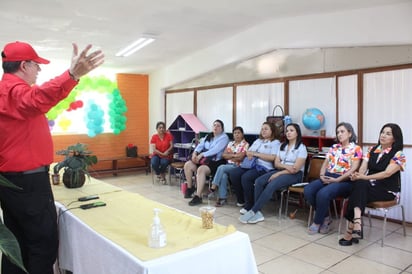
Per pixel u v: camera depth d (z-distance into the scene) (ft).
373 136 13.37
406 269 9.15
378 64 13.06
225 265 5.45
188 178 17.33
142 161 26.21
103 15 13.39
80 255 6.47
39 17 13.23
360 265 9.43
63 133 22.89
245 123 18.40
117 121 23.88
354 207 10.75
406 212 12.65
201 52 20.36
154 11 13.35
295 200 15.61
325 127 14.82
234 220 13.56
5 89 5.37
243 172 15.15
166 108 24.97
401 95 12.52
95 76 23.38
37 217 6.20
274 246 10.85
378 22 12.67
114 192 8.91
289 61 15.99
